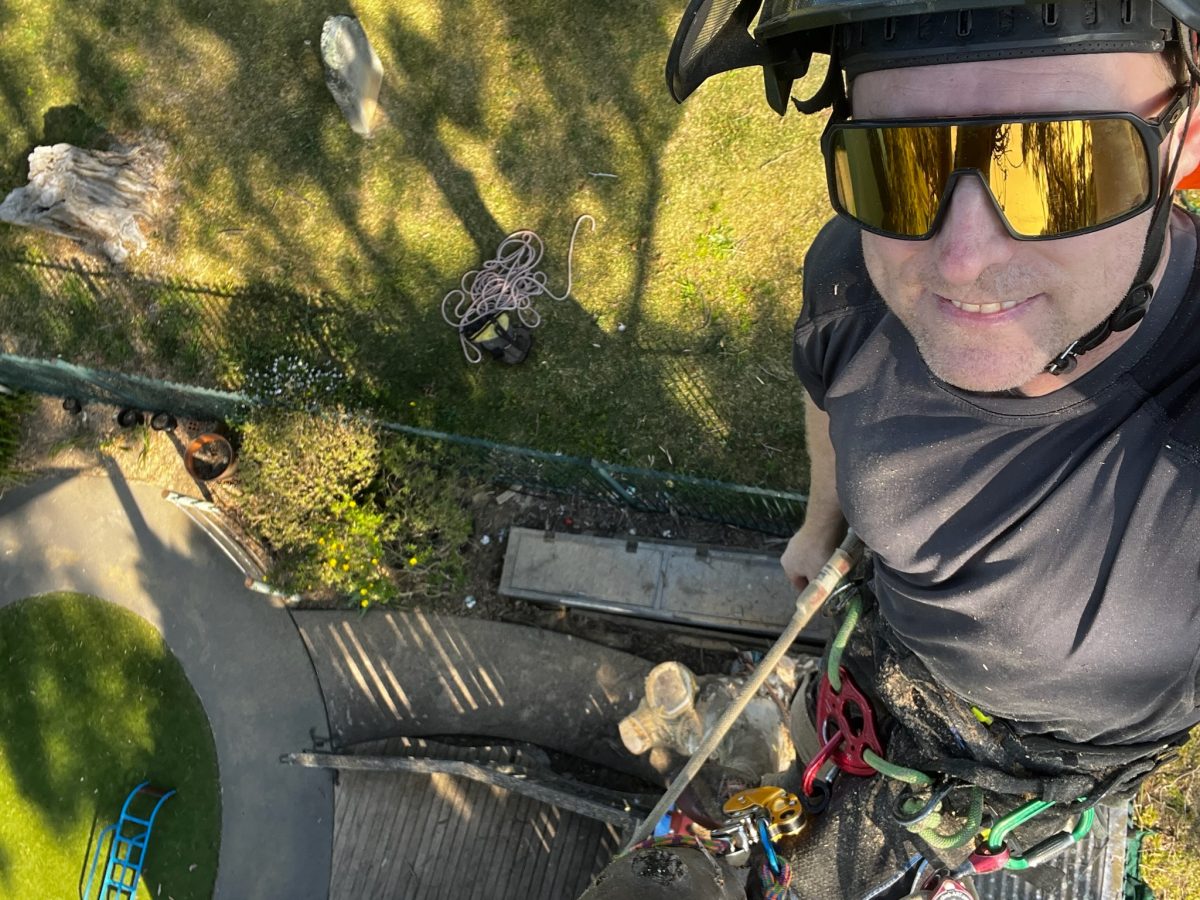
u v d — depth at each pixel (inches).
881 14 16.9
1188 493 18.8
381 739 77.0
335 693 80.0
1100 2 15.8
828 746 34.0
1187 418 19.0
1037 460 20.7
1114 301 17.8
